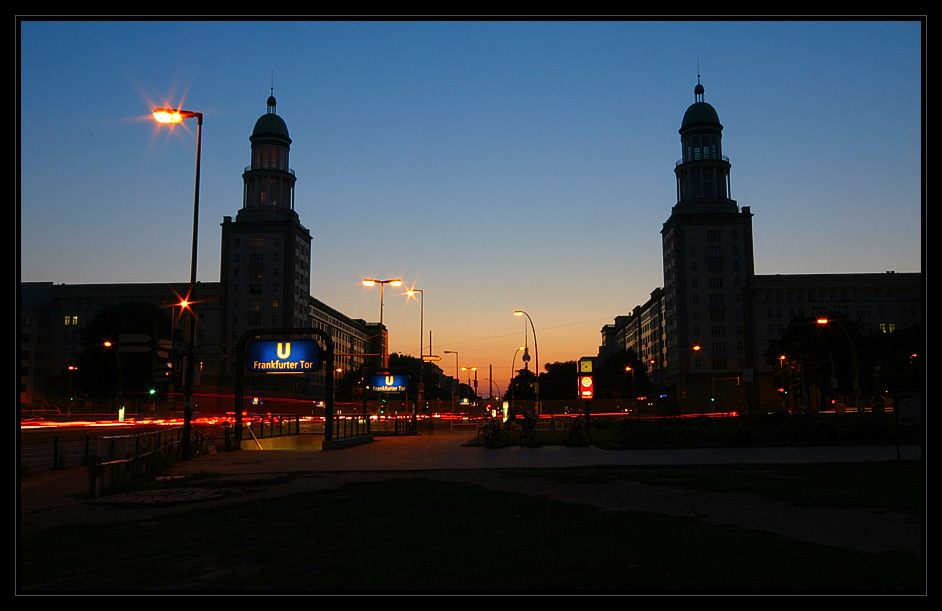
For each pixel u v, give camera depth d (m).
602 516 10.39
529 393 144.88
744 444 26.75
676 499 12.29
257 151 128.12
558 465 19.47
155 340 22.27
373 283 54.56
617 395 129.38
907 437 27.05
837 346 81.50
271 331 31.89
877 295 110.81
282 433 38.84
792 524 9.55
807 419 30.53
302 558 7.77
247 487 14.93
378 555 7.87
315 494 13.46
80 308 118.88
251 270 119.56
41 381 116.31
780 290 111.88
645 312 148.62
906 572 6.69
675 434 26.92
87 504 12.34
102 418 69.06
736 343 112.50
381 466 19.92
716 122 125.38
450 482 15.51
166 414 76.19
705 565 7.02
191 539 8.92
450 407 87.12
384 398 53.66
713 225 115.62
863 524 9.53
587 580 6.54
